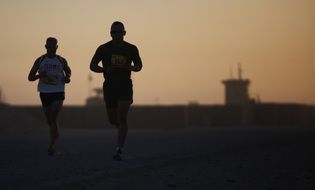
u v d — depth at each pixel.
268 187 15.43
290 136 47.03
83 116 113.69
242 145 33.78
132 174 18.23
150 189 15.05
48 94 26.33
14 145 36.56
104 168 20.08
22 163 22.16
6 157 25.25
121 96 23.45
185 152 28.19
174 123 118.31
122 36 23.61
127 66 23.55
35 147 33.91
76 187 15.40
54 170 19.45
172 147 32.91
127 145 35.53
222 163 21.80
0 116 70.06
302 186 15.64
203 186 15.62
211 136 51.66
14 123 69.88
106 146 34.62
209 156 25.28
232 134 58.31
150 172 18.77
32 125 72.44
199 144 36.12
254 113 134.25
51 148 26.58
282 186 15.62
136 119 117.81
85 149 31.34
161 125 118.00
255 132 65.38
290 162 22.06
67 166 20.86
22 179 17.03
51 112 26.53
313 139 40.41
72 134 64.94
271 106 136.00
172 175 17.95
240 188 15.27
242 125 130.88
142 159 23.89
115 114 24.25
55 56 26.62
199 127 121.56
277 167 20.27
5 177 17.52
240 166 20.62
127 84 23.61
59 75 26.45
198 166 20.67
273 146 32.00
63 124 113.75
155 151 29.25
